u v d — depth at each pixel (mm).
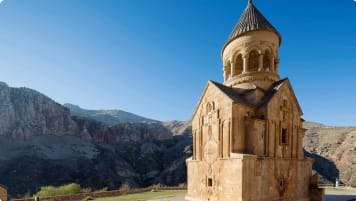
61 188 45750
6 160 117188
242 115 20812
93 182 113438
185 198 25938
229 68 26719
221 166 20484
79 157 135875
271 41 24516
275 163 20594
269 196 19578
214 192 21172
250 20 25078
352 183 91250
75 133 159125
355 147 108938
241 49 24625
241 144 20266
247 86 23672
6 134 136125
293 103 23781
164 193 35406
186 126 196750
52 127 153000
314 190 23625
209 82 23328
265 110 21000
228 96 20922
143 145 160125
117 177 122438
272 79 24109
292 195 21719
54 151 137125
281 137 21844
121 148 159000
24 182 101875
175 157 140000
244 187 17953
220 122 21281
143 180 126875
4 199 25094
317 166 104500
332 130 132750
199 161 23844
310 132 136500
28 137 140500
